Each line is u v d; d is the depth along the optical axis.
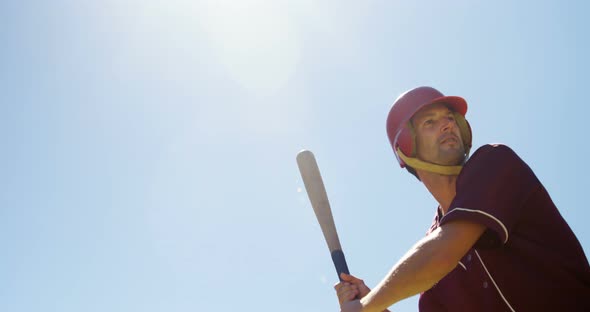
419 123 4.18
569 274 3.52
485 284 3.73
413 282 3.36
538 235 3.61
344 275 4.46
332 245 4.68
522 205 3.58
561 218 3.71
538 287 3.53
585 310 3.48
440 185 4.10
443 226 3.43
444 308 4.10
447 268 3.35
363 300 3.55
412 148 4.16
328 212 4.79
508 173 3.59
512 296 3.60
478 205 3.42
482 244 3.50
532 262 3.57
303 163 4.98
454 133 4.13
